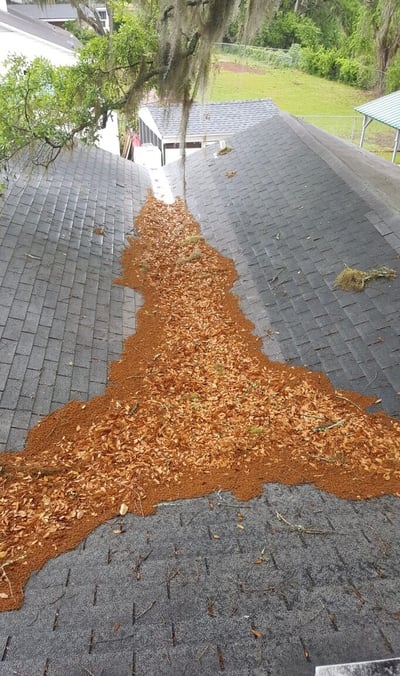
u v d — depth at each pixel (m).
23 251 8.64
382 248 8.36
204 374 7.40
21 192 10.43
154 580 4.04
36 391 6.32
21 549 4.49
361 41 27.16
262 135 15.16
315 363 7.22
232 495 5.13
